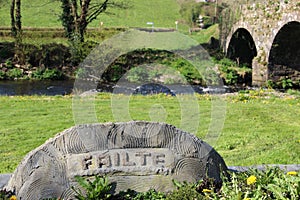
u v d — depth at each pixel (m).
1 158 8.95
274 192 4.57
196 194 4.82
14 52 26.58
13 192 5.15
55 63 25.56
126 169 5.11
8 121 12.48
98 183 4.88
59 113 13.62
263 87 21.81
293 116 13.41
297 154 9.09
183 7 38.09
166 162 5.20
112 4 29.58
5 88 21.09
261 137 10.81
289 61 22.05
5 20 32.12
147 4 38.66
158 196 4.97
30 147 9.87
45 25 32.44
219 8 35.69
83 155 5.11
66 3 26.97
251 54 27.80
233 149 9.75
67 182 5.06
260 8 23.08
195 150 5.31
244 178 5.20
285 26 20.53
